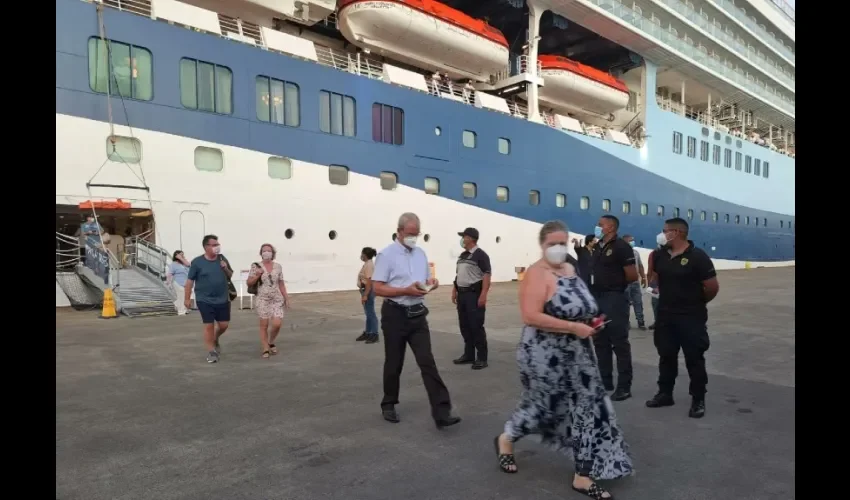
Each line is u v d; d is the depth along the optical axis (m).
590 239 6.15
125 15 12.30
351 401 4.91
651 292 8.39
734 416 4.38
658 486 3.11
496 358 6.75
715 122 31.47
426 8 17.39
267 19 16.52
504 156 20.45
